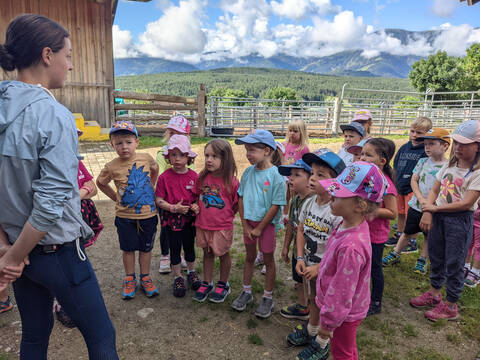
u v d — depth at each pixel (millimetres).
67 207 1667
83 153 8961
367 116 4316
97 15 11281
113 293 3422
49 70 1649
